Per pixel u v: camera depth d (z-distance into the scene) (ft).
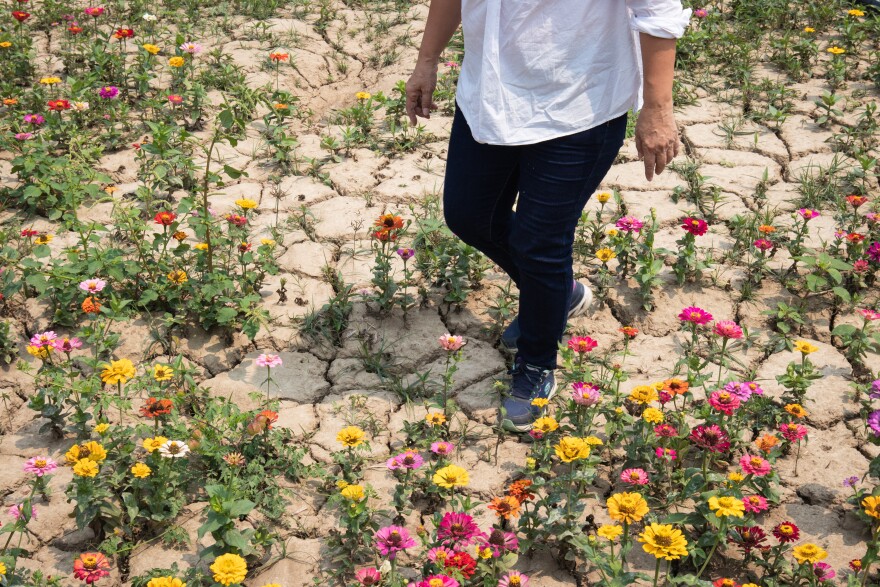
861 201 14.87
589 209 16.02
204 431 10.60
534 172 10.00
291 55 21.42
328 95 20.57
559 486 9.79
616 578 8.28
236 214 15.69
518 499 9.37
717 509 8.27
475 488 10.43
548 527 9.46
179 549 9.66
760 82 20.42
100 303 13.07
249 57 21.18
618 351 12.75
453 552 8.63
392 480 10.53
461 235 11.47
